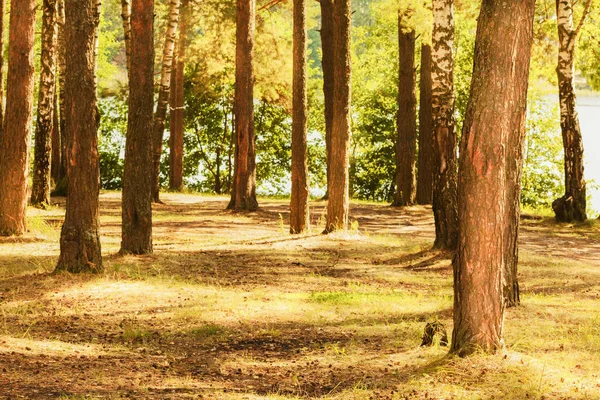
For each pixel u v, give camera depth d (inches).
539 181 1812.3
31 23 652.1
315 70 1952.5
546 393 241.6
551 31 1090.7
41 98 906.1
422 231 901.2
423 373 263.3
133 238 581.3
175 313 394.6
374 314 413.1
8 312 385.1
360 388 257.4
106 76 1827.0
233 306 415.8
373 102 1827.0
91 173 479.8
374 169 1823.3
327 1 944.9
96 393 249.9
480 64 272.4
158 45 1379.2
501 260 275.9
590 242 840.3
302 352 325.1
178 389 259.1
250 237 761.0
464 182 275.4
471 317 275.7
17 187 653.9
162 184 1875.0
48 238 659.4
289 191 1915.6
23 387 251.6
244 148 1011.9
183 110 1663.4
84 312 392.5
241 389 263.0
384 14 1011.3
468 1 1083.3
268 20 1396.4
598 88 1111.0
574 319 395.5
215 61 1365.7
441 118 649.6
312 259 636.1
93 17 469.1
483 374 257.0
